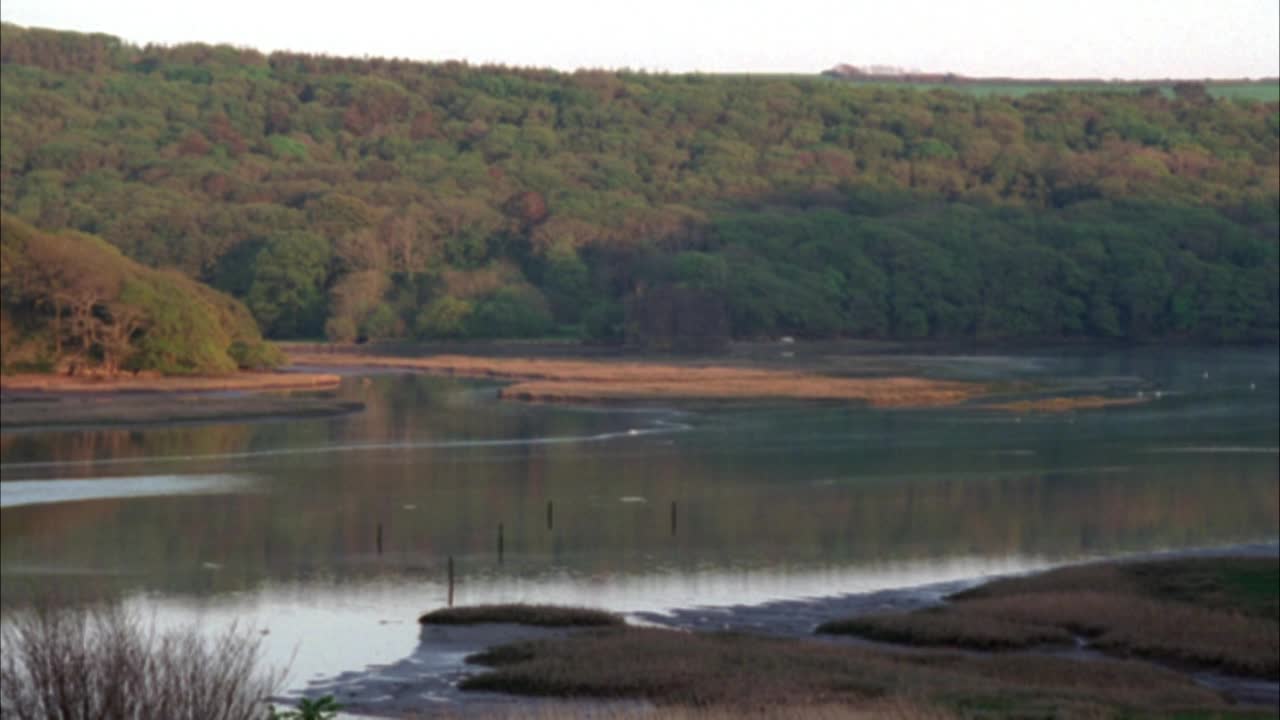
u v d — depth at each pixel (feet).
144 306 569.64
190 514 272.10
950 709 126.21
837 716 117.08
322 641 174.09
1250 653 159.74
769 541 247.29
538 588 209.46
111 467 337.11
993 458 356.38
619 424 439.63
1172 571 205.57
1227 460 350.84
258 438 399.44
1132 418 453.58
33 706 68.08
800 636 178.29
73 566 223.10
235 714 68.85
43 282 556.10
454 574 219.20
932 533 254.68
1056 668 154.40
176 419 441.68
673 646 164.25
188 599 199.52
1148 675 151.33
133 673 67.87
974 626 172.96
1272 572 203.41
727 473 331.16
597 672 151.64
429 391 561.43
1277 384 588.91
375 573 219.82
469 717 135.03
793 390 538.47
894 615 182.39
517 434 411.13
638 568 224.53
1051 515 273.54
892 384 563.07
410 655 167.22
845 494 300.20
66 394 517.55
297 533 253.24
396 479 320.29
